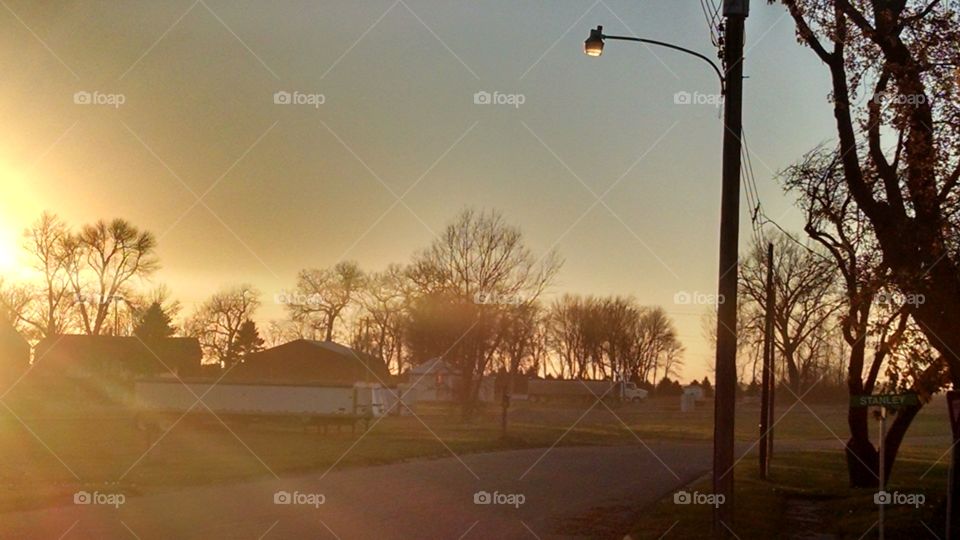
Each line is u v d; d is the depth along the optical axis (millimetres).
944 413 95438
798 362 54594
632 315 100562
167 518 17609
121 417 57688
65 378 77750
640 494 25953
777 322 38344
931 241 15719
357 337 79188
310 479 27078
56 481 23781
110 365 78562
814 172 19781
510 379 82500
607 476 31922
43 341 79938
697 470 35562
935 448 50656
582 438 56062
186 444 41188
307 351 74062
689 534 16891
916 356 16203
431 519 19094
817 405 85500
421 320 62031
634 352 101312
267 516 18422
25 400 69938
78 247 69750
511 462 36938
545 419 75500
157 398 53719
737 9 15562
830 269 29281
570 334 99625
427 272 62062
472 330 61625
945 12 16188
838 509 21422
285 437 48562
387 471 31000
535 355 98250
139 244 69812
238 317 87812
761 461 30875
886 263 16375
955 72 15422
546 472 32688
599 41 17125
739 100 15648
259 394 53344
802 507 22922
